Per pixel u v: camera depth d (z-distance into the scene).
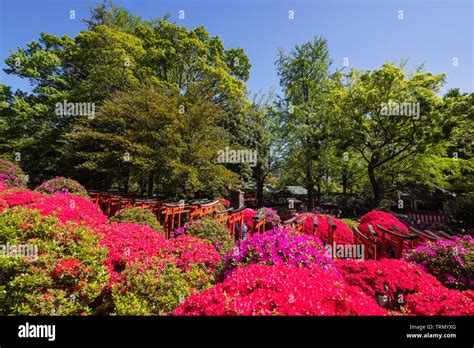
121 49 11.45
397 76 10.52
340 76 13.60
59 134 11.91
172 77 14.95
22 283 1.74
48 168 11.55
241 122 15.15
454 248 3.03
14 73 12.20
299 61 15.04
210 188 9.09
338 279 2.03
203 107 8.23
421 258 3.18
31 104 12.67
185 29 13.98
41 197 3.87
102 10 16.23
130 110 8.16
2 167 7.95
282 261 2.20
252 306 1.41
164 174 8.00
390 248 5.09
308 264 2.20
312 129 13.77
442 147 11.49
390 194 14.90
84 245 2.22
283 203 19.20
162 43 13.34
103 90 12.30
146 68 12.62
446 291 2.07
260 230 6.64
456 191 13.74
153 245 3.02
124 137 7.99
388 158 11.57
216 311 1.38
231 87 13.38
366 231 5.86
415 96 10.49
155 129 8.04
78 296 1.99
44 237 2.12
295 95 15.73
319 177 15.16
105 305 2.12
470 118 9.45
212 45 15.35
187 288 2.17
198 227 4.23
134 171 8.14
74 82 13.70
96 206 4.69
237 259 2.38
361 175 15.48
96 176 10.13
